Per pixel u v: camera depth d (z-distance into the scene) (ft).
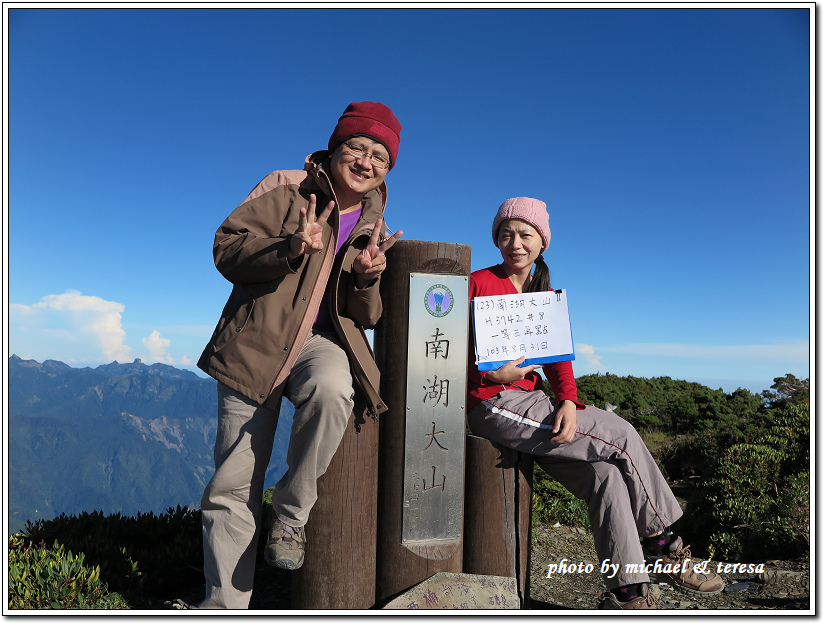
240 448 7.73
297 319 7.75
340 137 8.63
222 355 7.85
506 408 9.11
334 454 8.01
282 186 8.47
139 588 9.63
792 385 52.31
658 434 44.06
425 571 8.46
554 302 9.65
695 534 17.63
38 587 8.50
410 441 8.56
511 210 9.75
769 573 11.58
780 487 17.93
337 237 8.21
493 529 9.04
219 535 7.78
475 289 9.64
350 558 8.13
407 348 8.63
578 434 8.87
